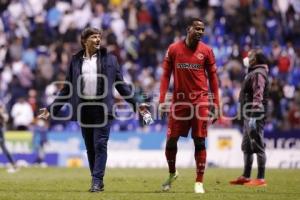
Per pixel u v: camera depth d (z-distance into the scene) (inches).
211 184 1099.9
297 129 1838.1
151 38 2268.7
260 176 1092.5
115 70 927.0
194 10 2351.1
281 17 2389.3
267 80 1091.9
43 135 1894.7
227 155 1829.5
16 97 2075.5
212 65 934.4
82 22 2367.1
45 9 2421.3
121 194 892.0
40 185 1061.8
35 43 2293.3
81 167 1772.9
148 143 1851.6
